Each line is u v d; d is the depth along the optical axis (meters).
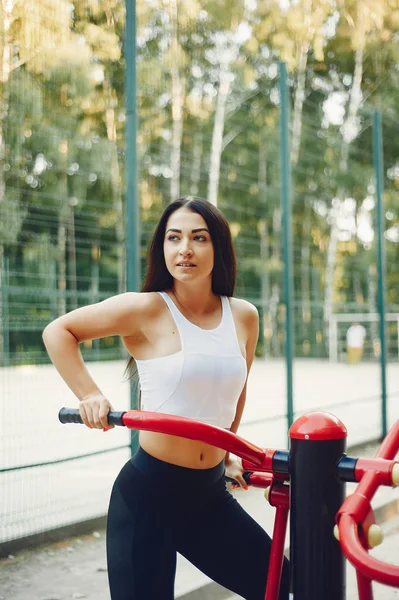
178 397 1.98
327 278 16.73
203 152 9.80
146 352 2.04
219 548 1.97
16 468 3.80
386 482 1.38
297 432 1.45
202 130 11.12
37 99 4.86
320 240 16.47
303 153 11.76
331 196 15.43
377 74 17.86
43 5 4.70
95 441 6.63
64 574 3.54
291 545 1.47
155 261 2.12
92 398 1.73
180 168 7.22
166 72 6.78
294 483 1.46
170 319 2.02
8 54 4.56
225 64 12.22
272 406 9.79
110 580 1.91
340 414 9.05
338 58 17.38
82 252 8.14
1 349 6.73
